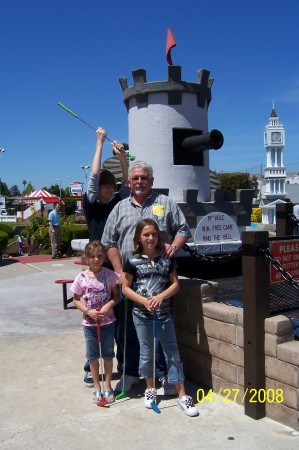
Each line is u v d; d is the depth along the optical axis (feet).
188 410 11.70
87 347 12.82
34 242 57.57
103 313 12.40
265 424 11.07
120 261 13.10
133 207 13.01
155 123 19.90
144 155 20.21
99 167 13.94
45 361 16.20
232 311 12.20
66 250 52.54
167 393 12.84
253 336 11.21
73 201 139.33
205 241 19.48
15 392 13.53
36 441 10.63
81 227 53.21
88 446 10.37
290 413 10.78
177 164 20.33
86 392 13.46
